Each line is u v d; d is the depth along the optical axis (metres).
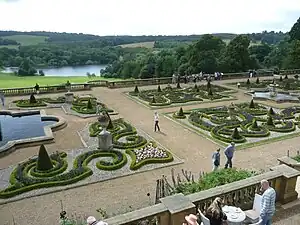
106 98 45.09
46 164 21.02
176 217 10.18
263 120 32.72
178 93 47.31
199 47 81.69
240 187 11.81
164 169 21.66
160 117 35.25
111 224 9.48
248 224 10.52
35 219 15.77
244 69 81.75
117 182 19.77
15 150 25.44
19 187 18.64
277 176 12.68
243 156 23.86
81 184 19.38
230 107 37.62
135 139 26.91
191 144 26.62
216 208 9.23
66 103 41.72
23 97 45.88
